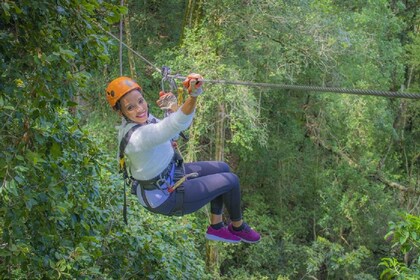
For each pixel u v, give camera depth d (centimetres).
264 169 2011
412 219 688
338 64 1750
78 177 600
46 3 470
